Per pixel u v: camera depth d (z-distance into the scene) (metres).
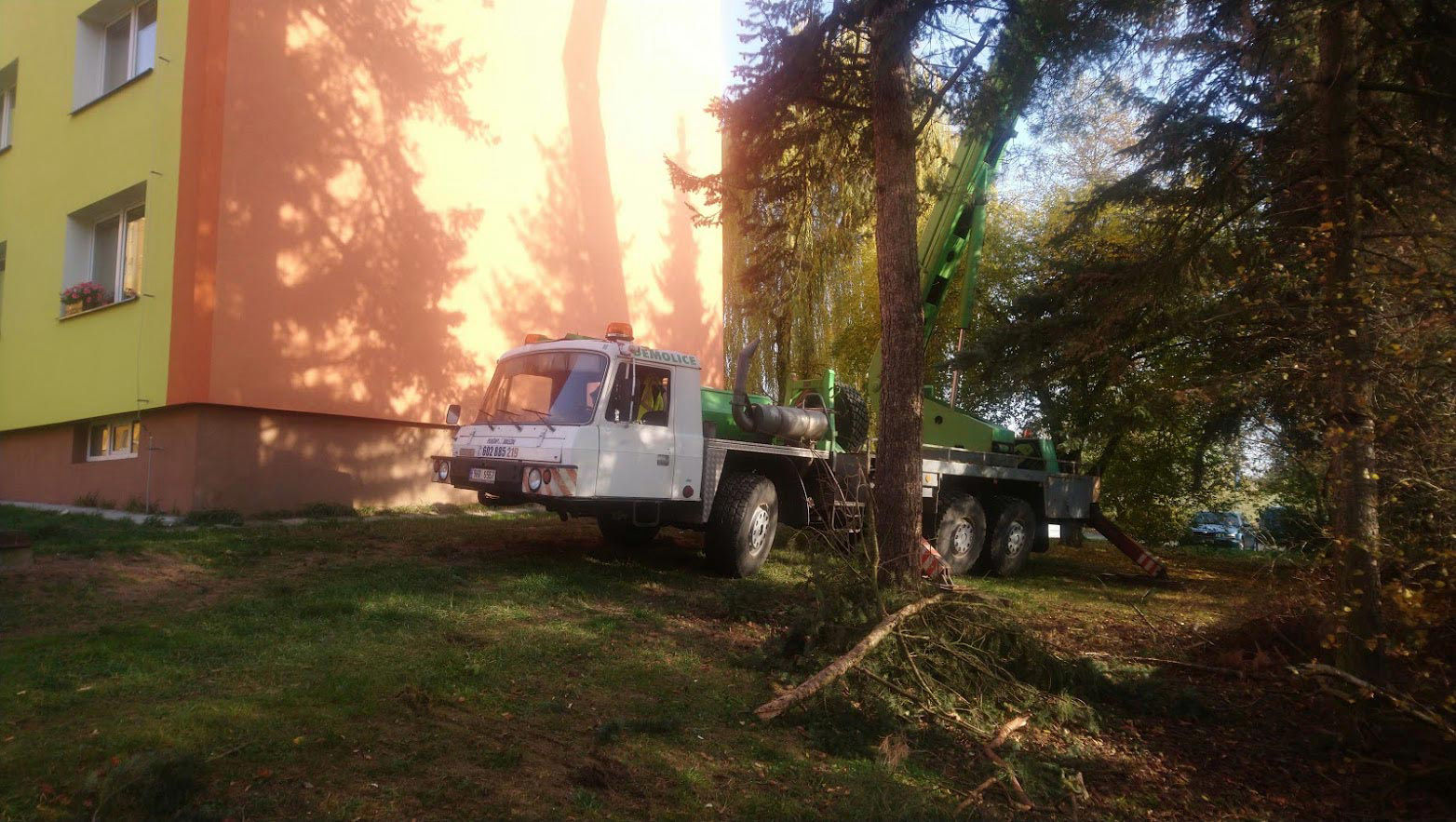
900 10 7.02
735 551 8.23
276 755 3.70
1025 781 4.26
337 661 4.98
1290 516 6.75
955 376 11.43
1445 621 4.74
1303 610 6.30
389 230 11.50
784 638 5.72
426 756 3.84
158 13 10.66
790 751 4.34
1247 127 7.14
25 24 13.25
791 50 7.98
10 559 6.71
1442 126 6.18
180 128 10.12
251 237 10.14
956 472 10.12
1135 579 10.60
